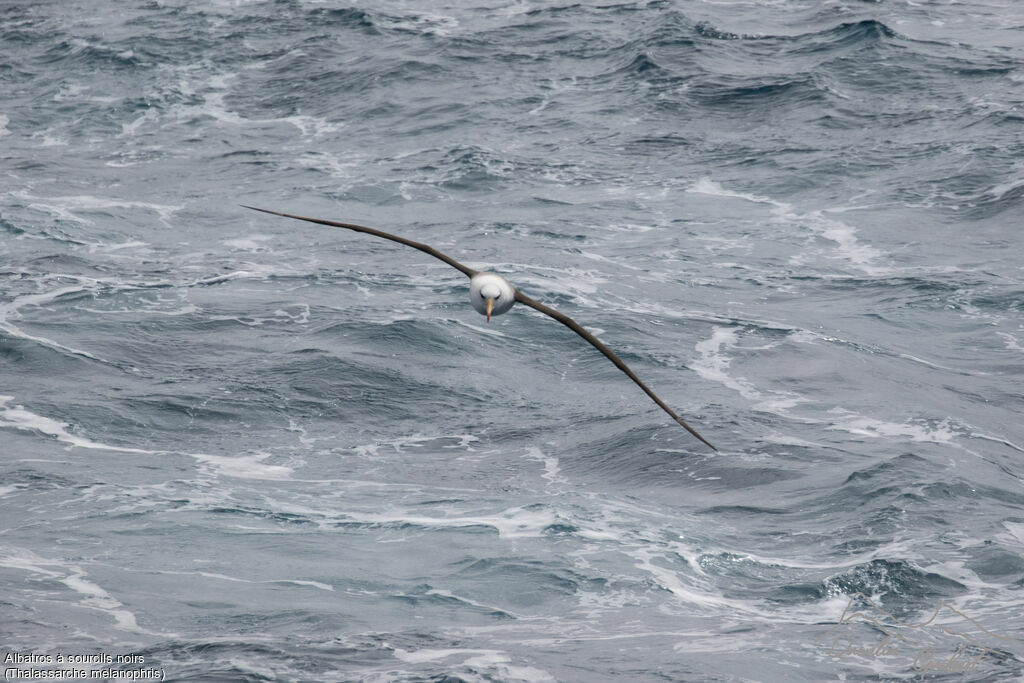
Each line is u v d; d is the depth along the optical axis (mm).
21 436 19594
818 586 14516
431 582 14602
